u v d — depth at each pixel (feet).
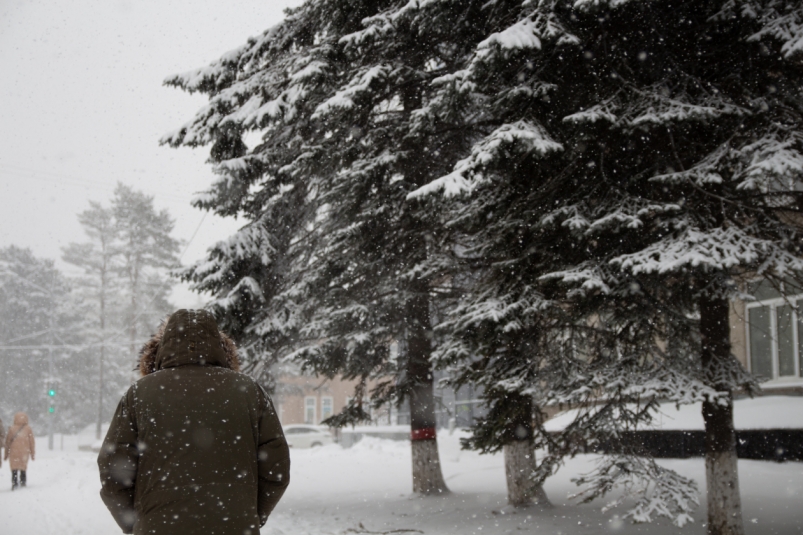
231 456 9.72
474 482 46.06
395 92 39.70
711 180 23.34
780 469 40.29
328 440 123.03
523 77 27.30
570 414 56.90
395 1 36.37
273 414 10.67
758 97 25.07
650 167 26.73
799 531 25.79
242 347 41.27
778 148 22.36
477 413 82.64
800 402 45.37
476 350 28.81
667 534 26.68
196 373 10.28
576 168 28.14
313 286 42.80
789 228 24.23
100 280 193.26
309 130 41.70
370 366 44.11
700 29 26.21
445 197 26.73
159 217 192.85
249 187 43.65
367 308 40.73
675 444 49.29
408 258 39.99
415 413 42.63
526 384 28.43
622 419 26.18
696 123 26.04
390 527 32.22
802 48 22.26
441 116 30.32
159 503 9.21
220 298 42.47
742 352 52.16
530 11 26.68
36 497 45.03
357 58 37.35
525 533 28.27
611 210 25.64
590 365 28.09
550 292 28.66
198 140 42.83
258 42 44.09
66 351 205.87
